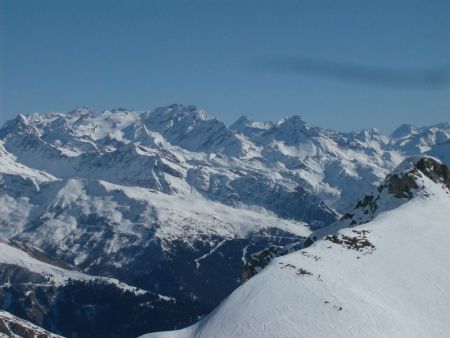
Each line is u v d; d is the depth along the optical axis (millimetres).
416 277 128750
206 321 116625
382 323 106938
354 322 105562
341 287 117125
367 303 112312
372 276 125875
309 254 131000
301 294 112812
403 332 106625
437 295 124000
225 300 117438
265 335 102562
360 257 133500
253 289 116375
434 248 142125
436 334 112438
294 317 106375
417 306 119688
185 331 117750
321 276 120250
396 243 142625
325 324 104438
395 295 121375
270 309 109000
